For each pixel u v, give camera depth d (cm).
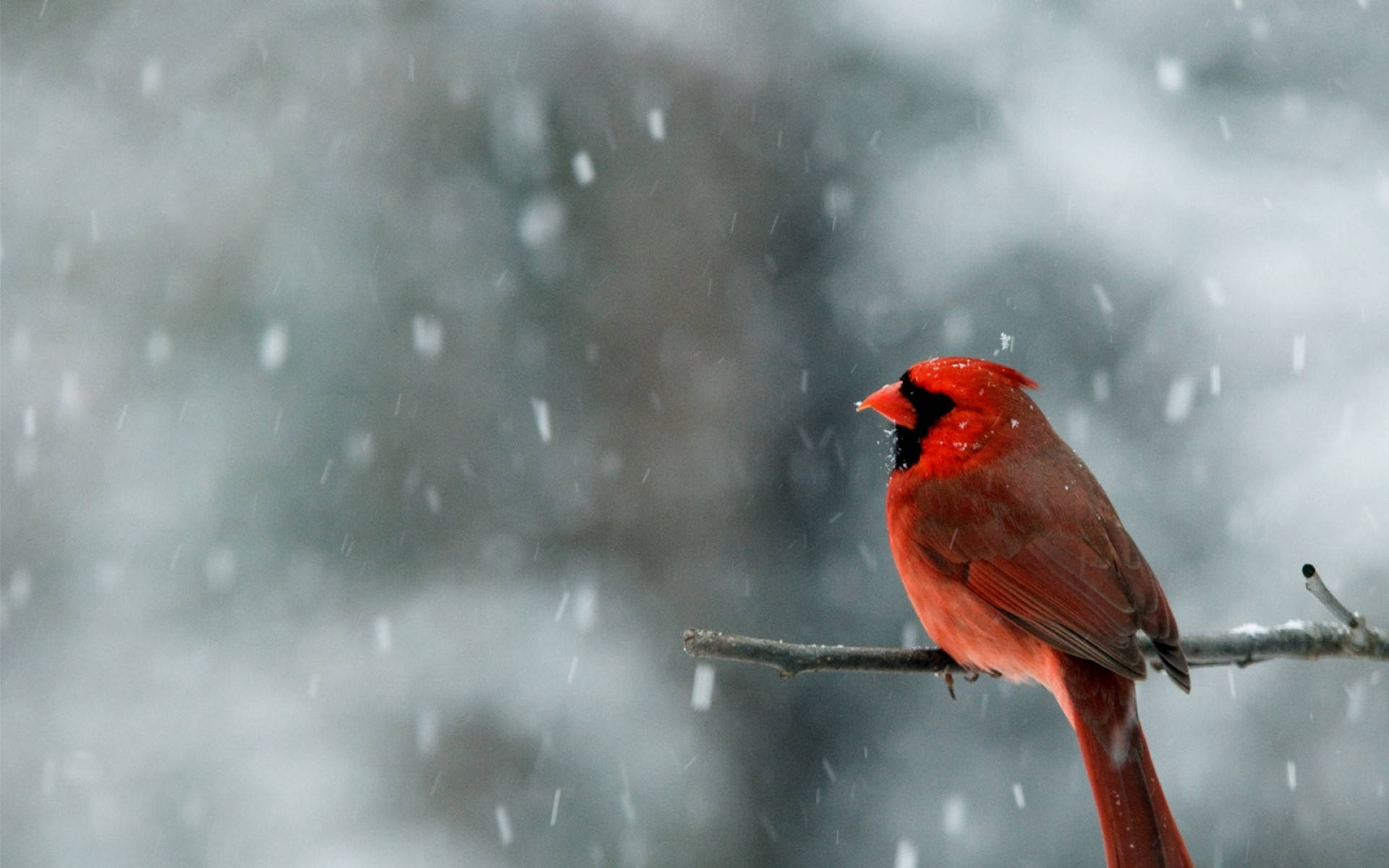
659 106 1532
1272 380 1279
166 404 1432
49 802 1287
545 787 1318
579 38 1539
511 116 1513
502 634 1377
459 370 1448
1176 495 1259
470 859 1277
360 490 1408
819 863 1345
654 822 1324
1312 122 1393
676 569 1450
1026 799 1322
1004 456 687
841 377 1487
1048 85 1455
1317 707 1175
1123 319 1338
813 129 1521
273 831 1259
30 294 1487
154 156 1534
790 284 1511
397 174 1497
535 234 1492
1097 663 654
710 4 1545
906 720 1388
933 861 1302
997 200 1416
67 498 1416
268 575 1385
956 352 1397
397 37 1545
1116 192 1380
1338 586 1182
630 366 1481
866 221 1480
